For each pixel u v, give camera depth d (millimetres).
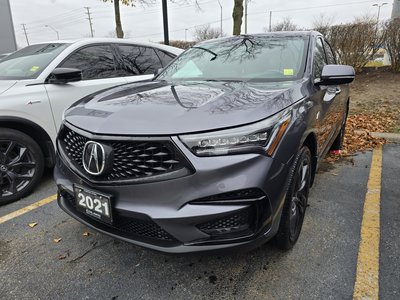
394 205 3080
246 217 1823
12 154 3262
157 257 2391
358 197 3254
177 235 1793
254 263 2285
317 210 2996
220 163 1736
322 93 2844
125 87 2770
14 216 3000
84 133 1985
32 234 2715
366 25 9938
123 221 1983
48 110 3428
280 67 2842
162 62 4828
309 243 2496
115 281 2156
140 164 1823
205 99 2113
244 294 2018
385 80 9500
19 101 3217
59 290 2086
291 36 3254
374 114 6902
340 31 10102
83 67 3932
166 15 7152
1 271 2266
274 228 1942
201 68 3115
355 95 8461
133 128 1834
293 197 2197
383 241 2504
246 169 1766
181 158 1749
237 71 2924
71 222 2893
